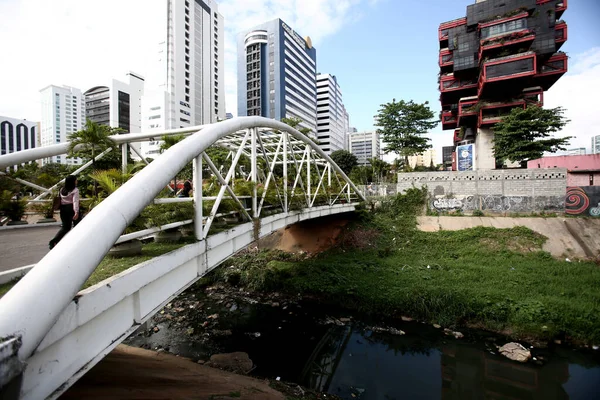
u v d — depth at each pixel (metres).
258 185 11.76
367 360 11.41
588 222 19.41
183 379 8.27
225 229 8.41
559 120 25.33
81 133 8.30
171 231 6.68
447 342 12.11
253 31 76.06
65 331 3.22
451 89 45.75
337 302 15.62
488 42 37.53
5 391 2.17
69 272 2.80
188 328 13.38
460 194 23.66
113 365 8.33
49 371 3.15
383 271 17.44
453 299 13.62
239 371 10.30
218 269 19.89
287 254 22.27
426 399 9.42
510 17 36.91
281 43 74.81
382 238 22.41
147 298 5.18
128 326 4.67
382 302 14.45
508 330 12.35
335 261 19.75
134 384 7.23
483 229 20.66
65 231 5.47
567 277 14.96
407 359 11.40
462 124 47.00
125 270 4.54
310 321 14.16
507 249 18.78
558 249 18.38
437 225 22.67
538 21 36.44
